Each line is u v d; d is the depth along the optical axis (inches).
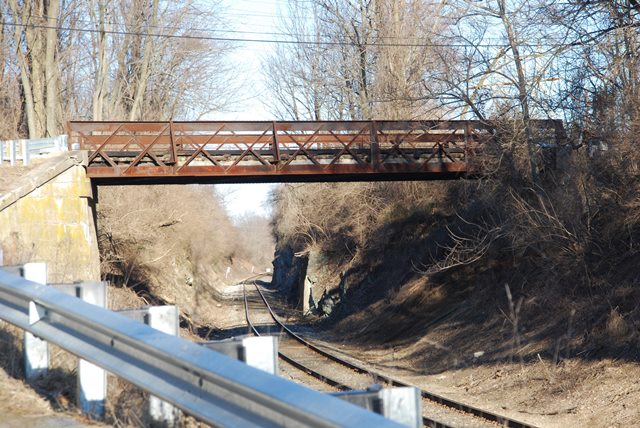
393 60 1346.0
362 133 957.2
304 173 919.0
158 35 1555.1
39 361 297.6
